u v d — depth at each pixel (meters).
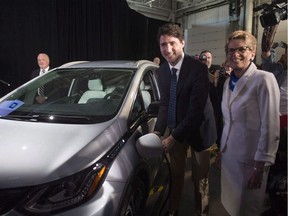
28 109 2.13
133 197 1.81
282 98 1.95
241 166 1.77
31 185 1.33
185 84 2.05
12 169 1.38
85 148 1.56
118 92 2.23
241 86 1.72
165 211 2.48
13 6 5.72
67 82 2.50
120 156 1.69
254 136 1.70
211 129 2.22
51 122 1.87
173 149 2.29
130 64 2.65
